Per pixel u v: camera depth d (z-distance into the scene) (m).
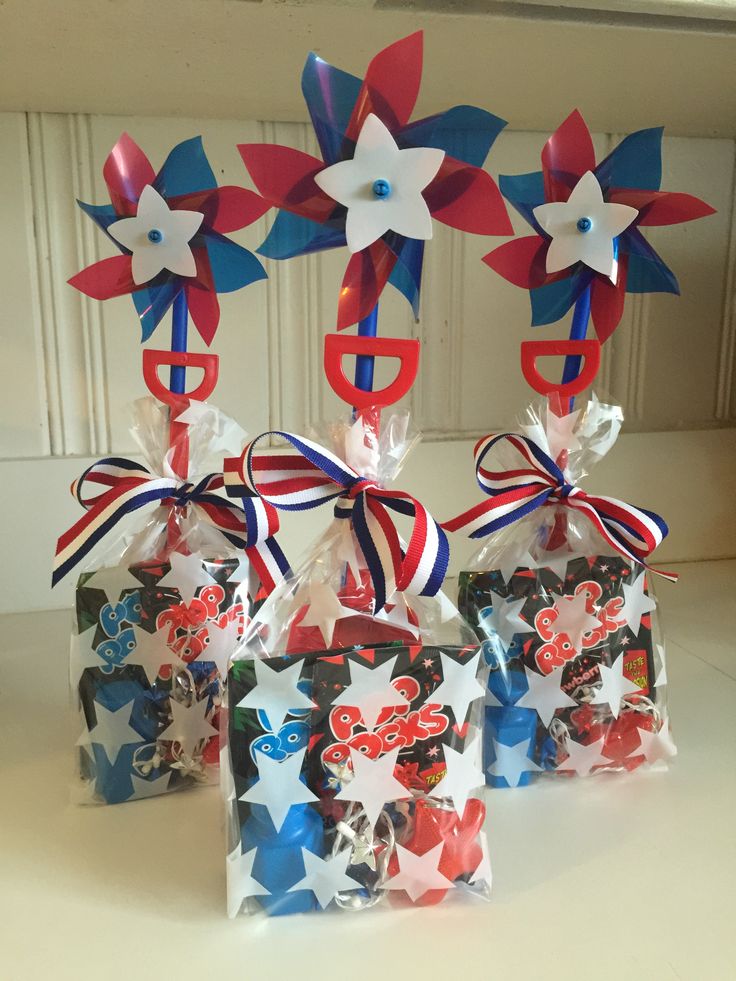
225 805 0.42
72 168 0.77
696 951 0.38
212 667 0.52
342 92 0.44
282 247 0.50
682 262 0.91
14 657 0.71
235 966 0.38
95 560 0.55
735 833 0.47
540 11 0.57
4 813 0.50
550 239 0.54
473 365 0.88
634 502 0.92
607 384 0.92
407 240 0.47
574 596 0.52
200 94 0.72
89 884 0.43
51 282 0.79
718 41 0.61
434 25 0.58
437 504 0.86
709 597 0.84
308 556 0.48
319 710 0.41
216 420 0.56
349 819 0.41
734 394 0.95
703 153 0.89
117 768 0.50
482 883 0.42
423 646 0.42
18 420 0.80
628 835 0.47
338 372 0.47
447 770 0.42
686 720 0.60
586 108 0.78
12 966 0.38
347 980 0.37
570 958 0.38
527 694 0.52
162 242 0.53
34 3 0.54
